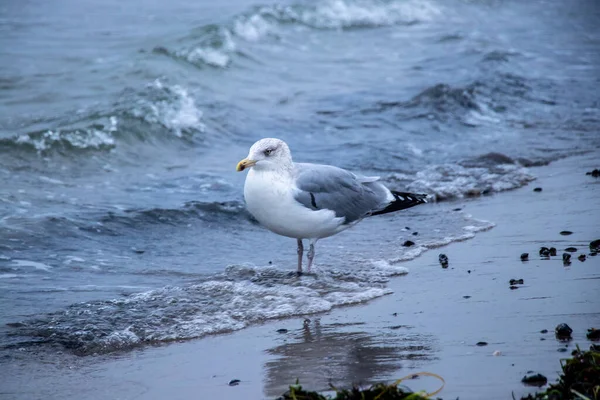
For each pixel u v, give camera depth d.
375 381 7.76
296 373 8.10
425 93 22.45
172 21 30.27
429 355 8.34
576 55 28.81
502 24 35.06
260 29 29.36
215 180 16.34
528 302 9.77
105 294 10.77
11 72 22.67
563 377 7.41
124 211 14.09
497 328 9.00
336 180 11.27
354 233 13.48
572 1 40.56
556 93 23.55
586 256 11.46
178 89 21.56
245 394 7.70
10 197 14.62
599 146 18.45
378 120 20.66
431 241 12.80
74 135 17.64
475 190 15.47
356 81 24.67
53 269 11.73
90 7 32.28
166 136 18.80
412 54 28.66
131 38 27.22
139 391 7.90
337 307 10.17
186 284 11.20
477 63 26.69
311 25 31.48
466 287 10.52
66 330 9.48
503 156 17.56
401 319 9.52
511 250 12.00
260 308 10.14
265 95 22.81
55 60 24.19
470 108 21.72
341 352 8.59
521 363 8.01
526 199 14.79
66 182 15.90
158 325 9.66
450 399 7.26
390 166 17.17
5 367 8.52
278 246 13.08
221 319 9.81
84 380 8.20
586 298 9.81
